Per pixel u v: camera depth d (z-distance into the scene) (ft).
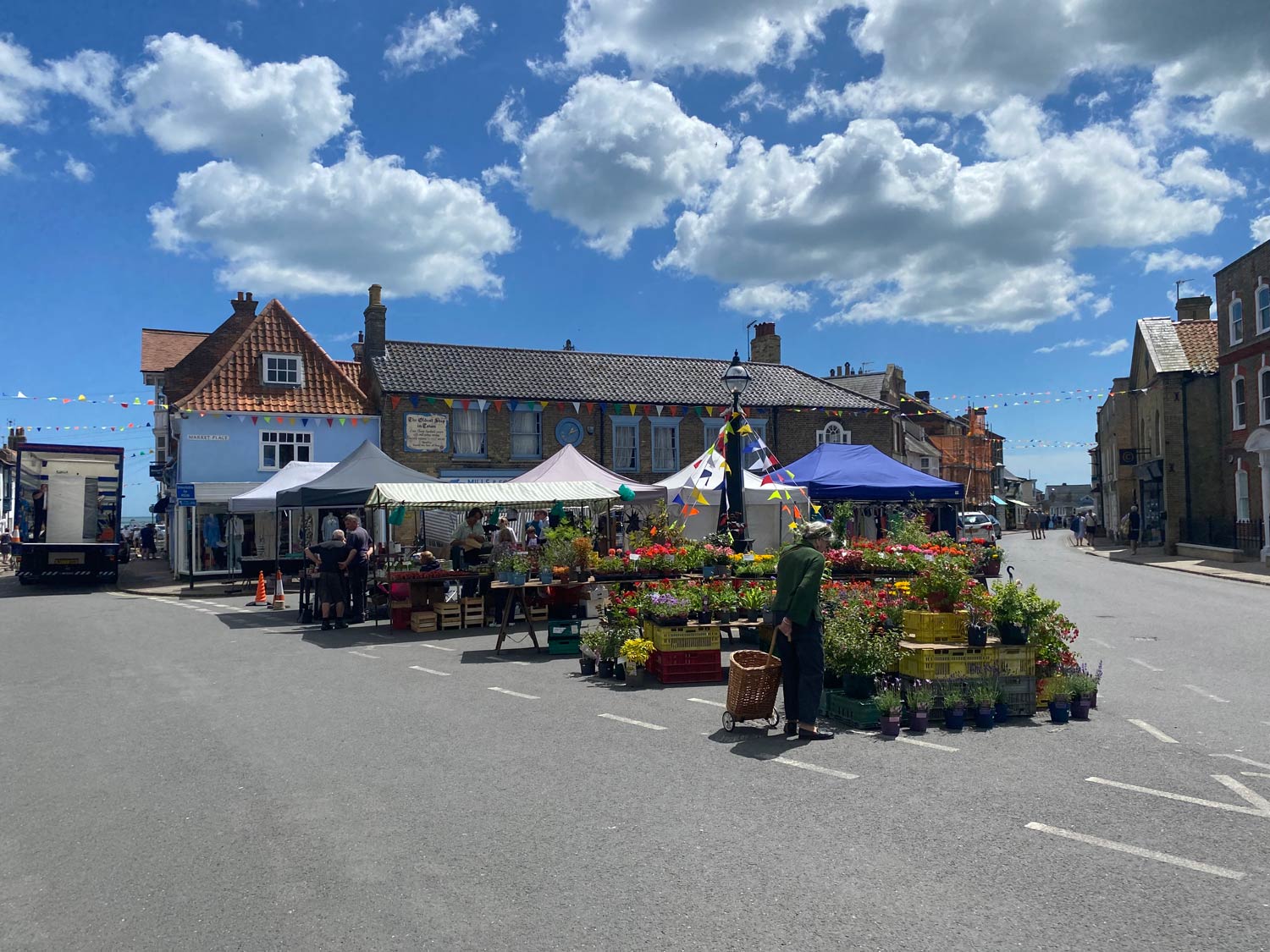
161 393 136.56
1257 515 92.38
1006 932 12.84
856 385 156.97
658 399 104.78
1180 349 111.86
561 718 26.63
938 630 26.63
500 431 97.96
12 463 133.08
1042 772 20.51
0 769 22.03
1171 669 33.19
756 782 20.04
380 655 39.75
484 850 16.17
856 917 13.34
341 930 13.19
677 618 32.53
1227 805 18.16
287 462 90.79
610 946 12.56
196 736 25.07
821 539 24.97
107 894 14.58
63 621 54.60
